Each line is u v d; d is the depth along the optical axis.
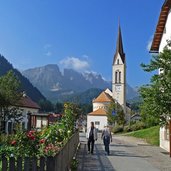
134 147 34.66
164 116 25.98
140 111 26.53
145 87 24.47
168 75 23.62
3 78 50.88
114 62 140.75
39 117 74.38
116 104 112.38
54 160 9.88
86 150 29.16
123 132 80.19
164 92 23.97
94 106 135.50
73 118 30.11
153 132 51.72
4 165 10.07
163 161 22.42
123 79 137.88
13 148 12.97
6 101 49.72
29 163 9.93
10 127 51.78
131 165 19.81
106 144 26.17
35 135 13.84
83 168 18.16
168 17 31.58
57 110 129.50
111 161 21.56
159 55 24.00
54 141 18.61
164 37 33.59
